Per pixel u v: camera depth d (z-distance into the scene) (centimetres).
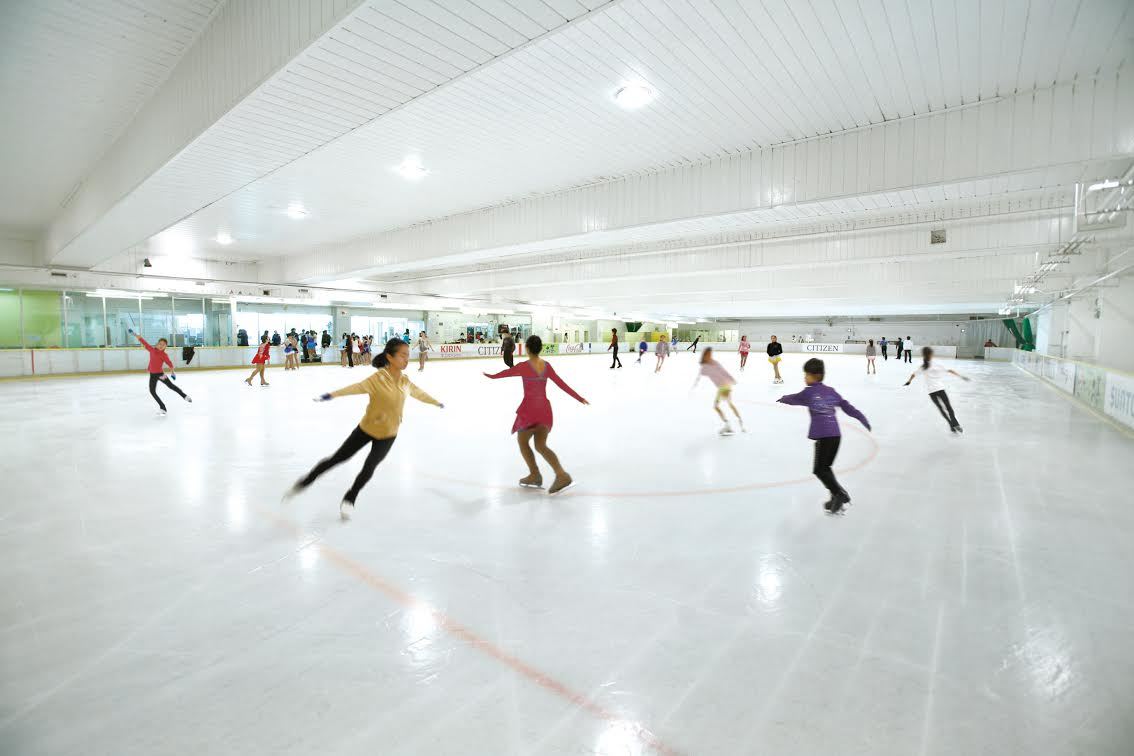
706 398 1066
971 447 598
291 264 1641
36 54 520
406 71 423
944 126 580
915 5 402
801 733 163
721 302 2619
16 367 1406
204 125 523
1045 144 530
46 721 168
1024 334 2581
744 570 280
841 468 501
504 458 538
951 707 175
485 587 260
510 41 386
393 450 575
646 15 419
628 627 224
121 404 931
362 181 858
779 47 462
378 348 2380
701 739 160
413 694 181
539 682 188
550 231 938
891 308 3044
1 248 1319
